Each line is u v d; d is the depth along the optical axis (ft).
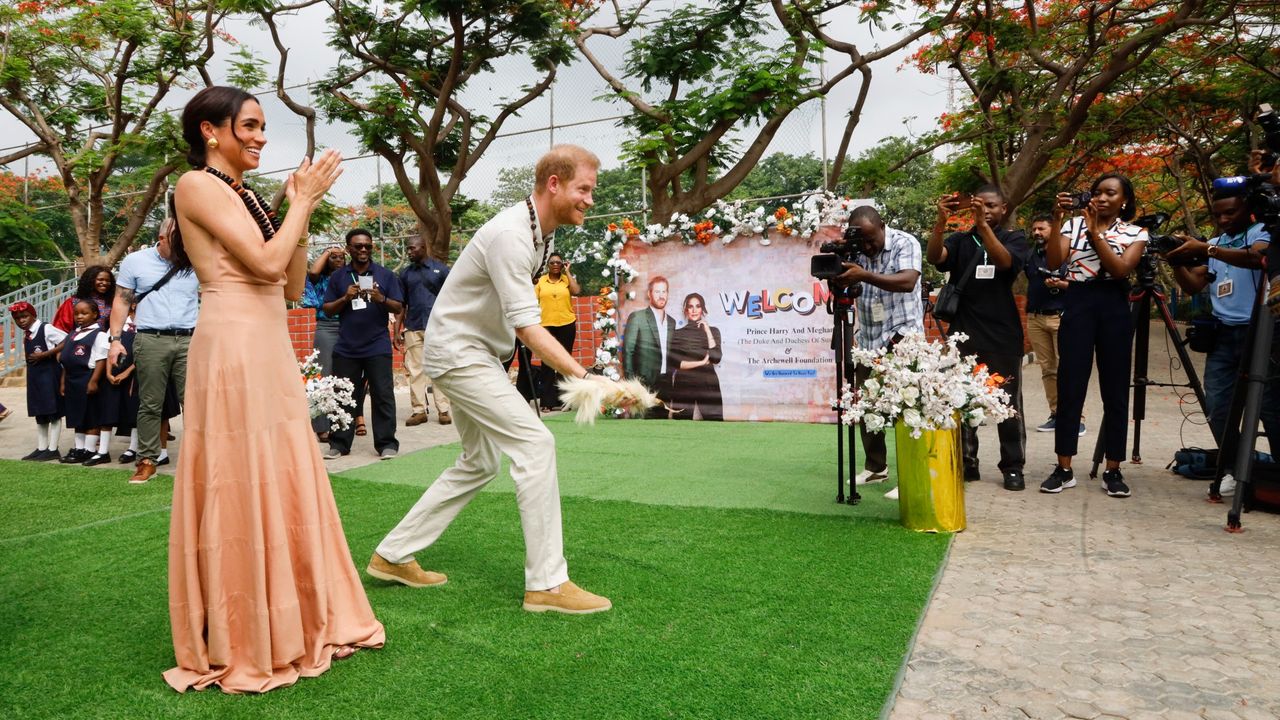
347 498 16.84
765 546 12.87
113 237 87.86
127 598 10.96
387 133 42.96
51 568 12.31
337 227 47.91
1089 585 10.98
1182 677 8.17
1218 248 15.48
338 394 21.86
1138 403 19.52
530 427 10.19
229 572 8.16
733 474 18.89
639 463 20.38
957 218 52.54
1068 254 16.74
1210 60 42.65
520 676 8.25
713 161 40.93
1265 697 7.73
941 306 16.93
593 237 40.83
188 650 8.29
